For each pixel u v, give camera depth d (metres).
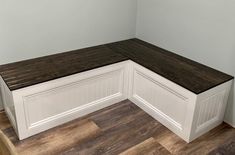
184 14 2.52
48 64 2.40
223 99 2.33
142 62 2.52
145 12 2.95
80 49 2.79
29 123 2.20
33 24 2.38
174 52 2.78
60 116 2.37
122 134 2.32
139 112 2.64
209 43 2.40
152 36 2.98
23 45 2.40
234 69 2.27
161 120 2.47
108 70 2.50
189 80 2.21
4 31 2.24
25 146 2.13
